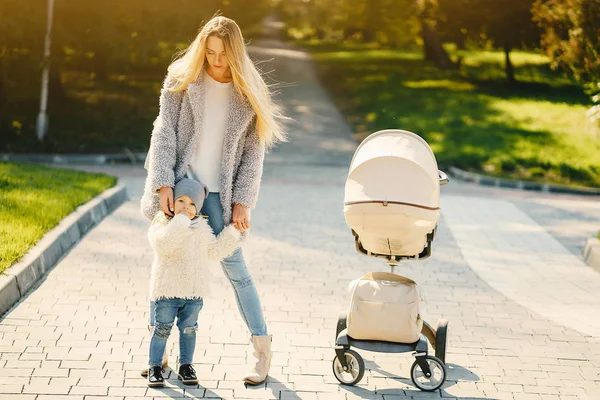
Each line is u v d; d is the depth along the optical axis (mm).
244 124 4602
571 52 23062
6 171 11914
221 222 4664
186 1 22484
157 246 4434
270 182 15070
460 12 29578
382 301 4770
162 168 4473
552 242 10422
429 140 21562
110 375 4801
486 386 4965
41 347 5230
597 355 5695
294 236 9672
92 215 9609
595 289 7891
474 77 32406
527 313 6797
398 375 5105
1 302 5883
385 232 4852
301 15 41000
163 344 4695
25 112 22016
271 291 7074
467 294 7387
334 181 15758
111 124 21922
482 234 10672
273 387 4766
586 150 20609
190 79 4527
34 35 20328
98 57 23000
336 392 4746
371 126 23484
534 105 26312
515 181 17516
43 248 7305
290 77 32094
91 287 6801
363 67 35500
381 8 35500
